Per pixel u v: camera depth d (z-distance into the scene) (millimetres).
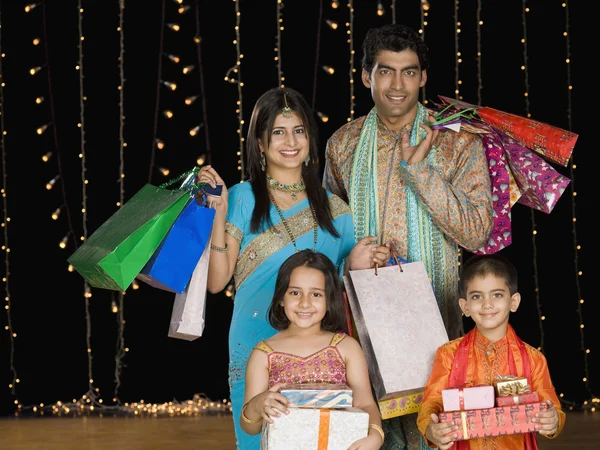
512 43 8109
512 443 3680
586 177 8148
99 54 8023
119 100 8055
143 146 8078
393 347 3832
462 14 8102
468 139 4262
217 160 8125
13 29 7910
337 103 8125
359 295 3902
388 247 4074
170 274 3648
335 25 7648
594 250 8211
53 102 7980
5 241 7930
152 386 8242
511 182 4383
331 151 4508
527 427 3436
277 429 3186
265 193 3963
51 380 8125
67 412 7930
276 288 3660
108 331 8188
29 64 7938
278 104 3926
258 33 8117
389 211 4281
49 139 7996
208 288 3979
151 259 3641
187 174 3941
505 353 3756
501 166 4312
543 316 8250
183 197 3674
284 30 8109
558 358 8266
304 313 3576
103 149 8039
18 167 7984
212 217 3742
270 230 3934
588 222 8188
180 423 7359
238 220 3961
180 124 8109
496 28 8102
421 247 4242
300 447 3186
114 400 8148
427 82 8109
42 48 7949
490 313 3729
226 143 8125
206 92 8117
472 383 3752
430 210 4102
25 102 7953
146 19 8047
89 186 8023
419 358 3840
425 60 4316
